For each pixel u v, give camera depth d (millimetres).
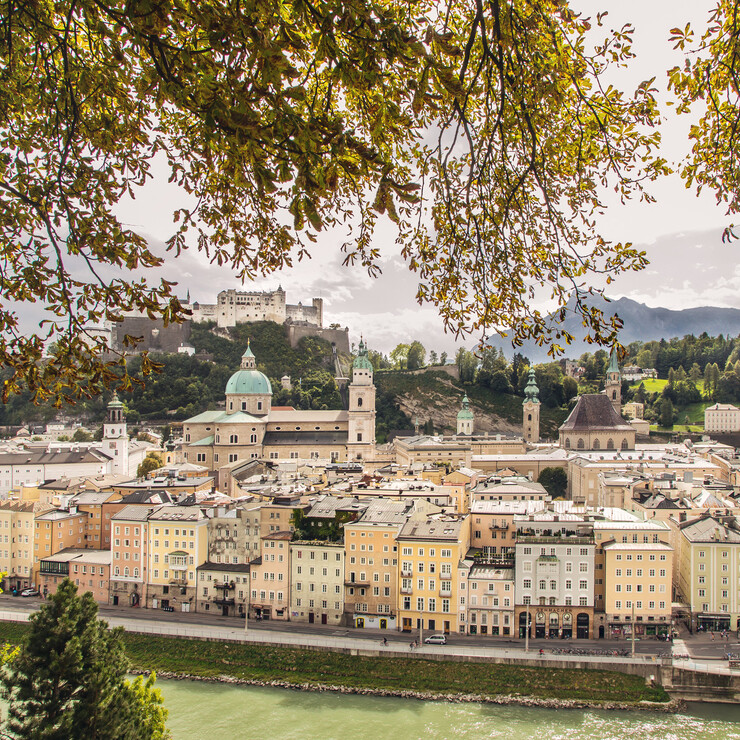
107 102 24031
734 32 23062
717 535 150750
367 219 25000
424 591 150750
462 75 19266
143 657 142375
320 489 196000
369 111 20000
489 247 25500
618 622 144000
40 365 22422
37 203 22328
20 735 62969
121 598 172875
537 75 21922
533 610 145875
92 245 21672
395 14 19406
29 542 186000
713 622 148750
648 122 24797
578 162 26016
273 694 128875
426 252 26219
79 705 64188
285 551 160750
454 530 154500
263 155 17562
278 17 17078
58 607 69688
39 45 21453
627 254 23438
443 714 119188
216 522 169625
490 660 131750
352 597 156250
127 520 172875
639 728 112938
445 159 20688
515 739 109500
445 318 26672
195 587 167250
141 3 16359
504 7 21047
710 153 26797
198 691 130500
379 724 115562
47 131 23578
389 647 138000
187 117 23406
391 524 155375
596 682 125500
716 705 121500
